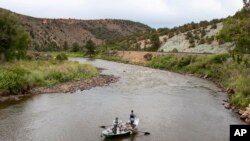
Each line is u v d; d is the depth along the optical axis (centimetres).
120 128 3088
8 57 6831
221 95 5059
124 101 4556
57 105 4250
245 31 6016
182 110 4053
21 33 7475
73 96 4869
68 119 3603
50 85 5541
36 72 5581
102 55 14550
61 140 2941
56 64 7244
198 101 4591
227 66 6800
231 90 5159
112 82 6381
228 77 6188
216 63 7575
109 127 3278
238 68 6134
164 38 13662
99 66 10138
